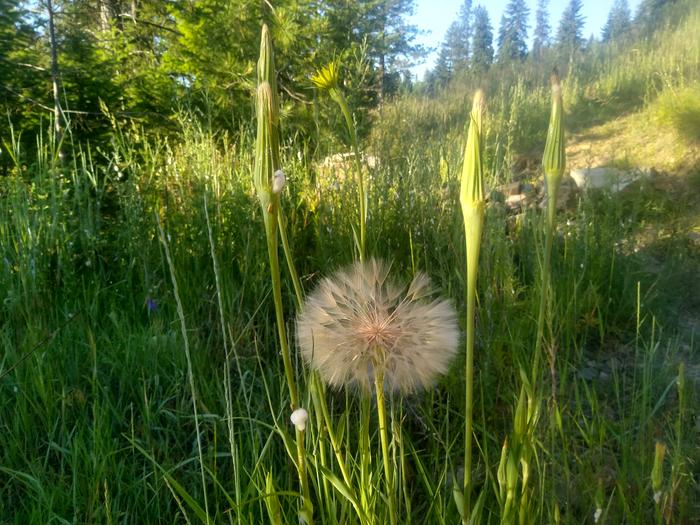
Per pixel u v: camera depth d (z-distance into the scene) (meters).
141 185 3.92
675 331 3.72
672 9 13.66
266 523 1.86
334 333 1.17
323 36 7.11
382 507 1.49
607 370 3.13
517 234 4.20
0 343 2.60
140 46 8.29
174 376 2.60
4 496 2.02
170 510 1.97
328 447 1.80
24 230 3.28
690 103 7.59
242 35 6.61
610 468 2.12
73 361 2.60
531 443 1.28
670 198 5.97
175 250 3.43
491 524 1.74
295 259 3.47
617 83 10.02
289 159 4.37
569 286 3.59
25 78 5.00
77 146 4.84
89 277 3.38
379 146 4.54
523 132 8.62
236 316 2.95
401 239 3.49
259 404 2.32
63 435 2.16
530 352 2.62
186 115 4.84
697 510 1.94
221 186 3.85
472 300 1.00
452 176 3.88
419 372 1.16
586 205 4.70
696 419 2.42
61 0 5.65
